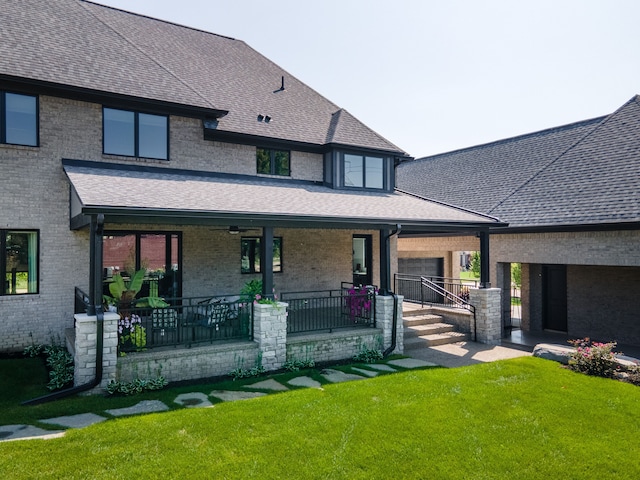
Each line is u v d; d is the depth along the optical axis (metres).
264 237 9.88
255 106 15.10
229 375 9.09
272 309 9.52
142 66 12.61
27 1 12.80
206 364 8.90
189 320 11.45
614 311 13.71
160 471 5.11
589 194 13.33
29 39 11.17
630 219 11.31
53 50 11.28
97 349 7.69
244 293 10.67
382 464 5.43
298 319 12.41
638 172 12.78
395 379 8.87
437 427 6.49
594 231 12.42
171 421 6.49
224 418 6.64
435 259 22.44
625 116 15.62
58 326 10.52
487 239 13.48
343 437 6.11
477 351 11.81
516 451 5.82
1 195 9.95
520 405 7.41
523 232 14.06
